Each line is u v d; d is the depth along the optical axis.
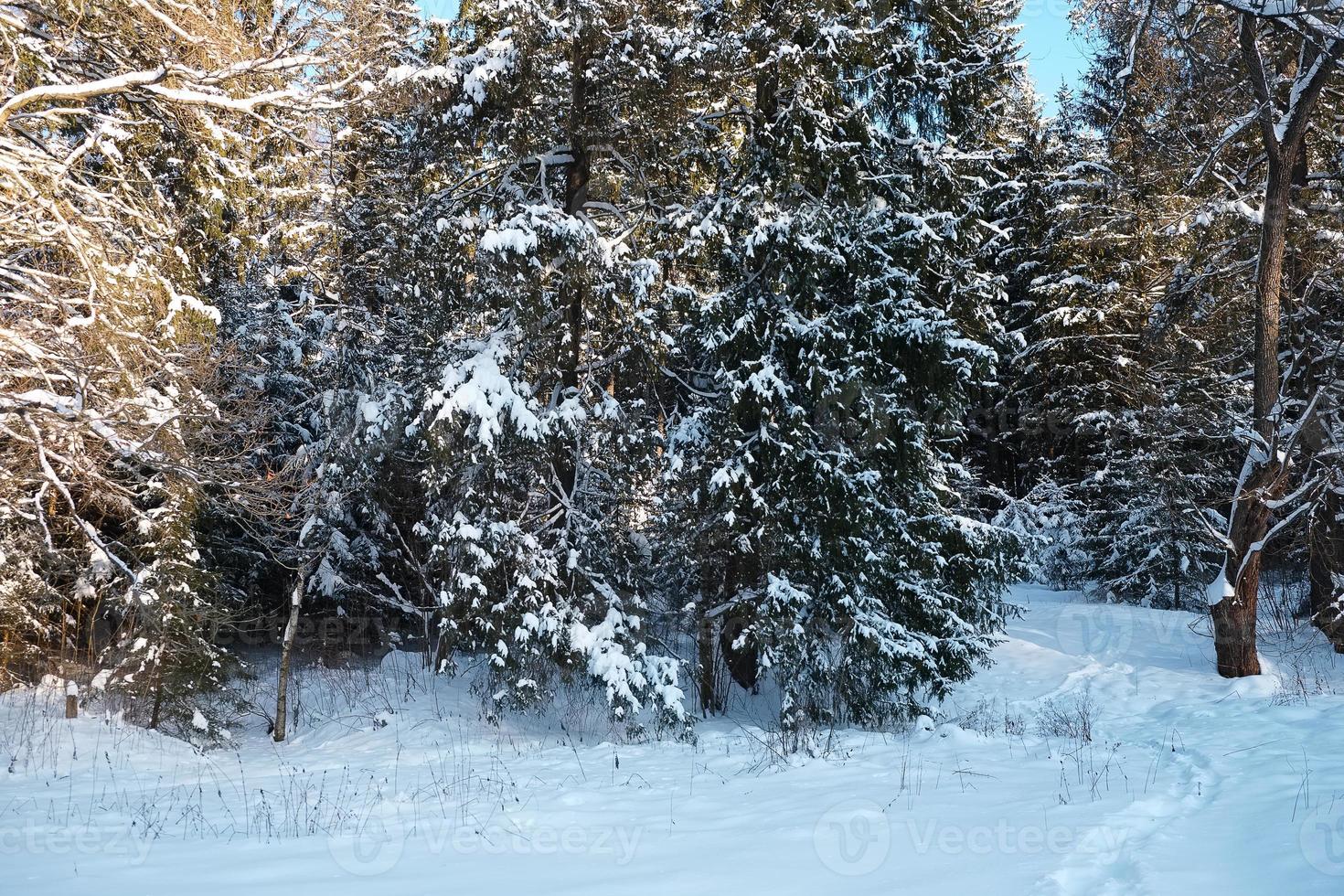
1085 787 8.78
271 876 6.61
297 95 10.73
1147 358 23.59
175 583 13.70
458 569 13.94
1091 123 26.50
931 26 15.76
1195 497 21.67
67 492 11.02
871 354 14.03
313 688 17.78
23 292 11.36
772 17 14.47
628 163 15.18
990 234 24.69
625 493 15.33
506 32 13.48
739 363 14.17
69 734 13.08
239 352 15.15
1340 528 18.14
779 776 10.51
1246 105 16.59
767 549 13.98
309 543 17.06
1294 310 18.12
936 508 15.20
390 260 15.42
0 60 10.58
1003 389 26.88
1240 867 5.85
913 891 5.83
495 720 14.47
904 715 14.77
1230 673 15.56
